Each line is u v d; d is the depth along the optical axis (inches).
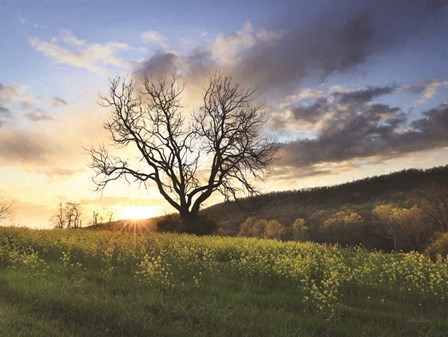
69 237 849.5
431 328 370.3
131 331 299.1
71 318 321.7
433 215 2207.2
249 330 323.6
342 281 527.8
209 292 463.8
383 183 5103.3
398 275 617.9
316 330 350.6
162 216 1567.4
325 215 3966.5
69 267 577.9
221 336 306.0
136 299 391.5
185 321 338.0
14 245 696.4
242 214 3887.8
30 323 294.0
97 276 515.8
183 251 679.1
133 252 673.0
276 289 512.7
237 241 927.0
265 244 876.0
